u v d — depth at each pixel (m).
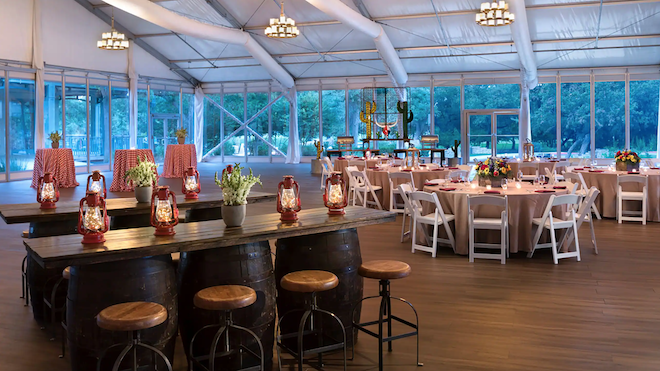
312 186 11.75
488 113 17.34
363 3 13.41
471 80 17.39
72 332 2.68
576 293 4.27
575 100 16.64
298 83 19.31
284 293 3.23
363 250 5.88
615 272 4.86
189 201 4.43
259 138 20.08
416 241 6.21
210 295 2.62
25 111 13.86
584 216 5.45
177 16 12.57
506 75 16.98
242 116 20.23
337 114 19.11
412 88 18.06
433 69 17.42
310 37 15.92
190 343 2.87
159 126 18.92
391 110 17.98
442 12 13.55
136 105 17.25
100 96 16.19
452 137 17.84
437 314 3.82
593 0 12.48
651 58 15.48
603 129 16.50
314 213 3.51
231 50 17.62
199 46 17.47
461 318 3.73
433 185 6.65
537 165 11.15
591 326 3.56
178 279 2.98
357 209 3.67
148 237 2.83
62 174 11.97
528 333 3.45
